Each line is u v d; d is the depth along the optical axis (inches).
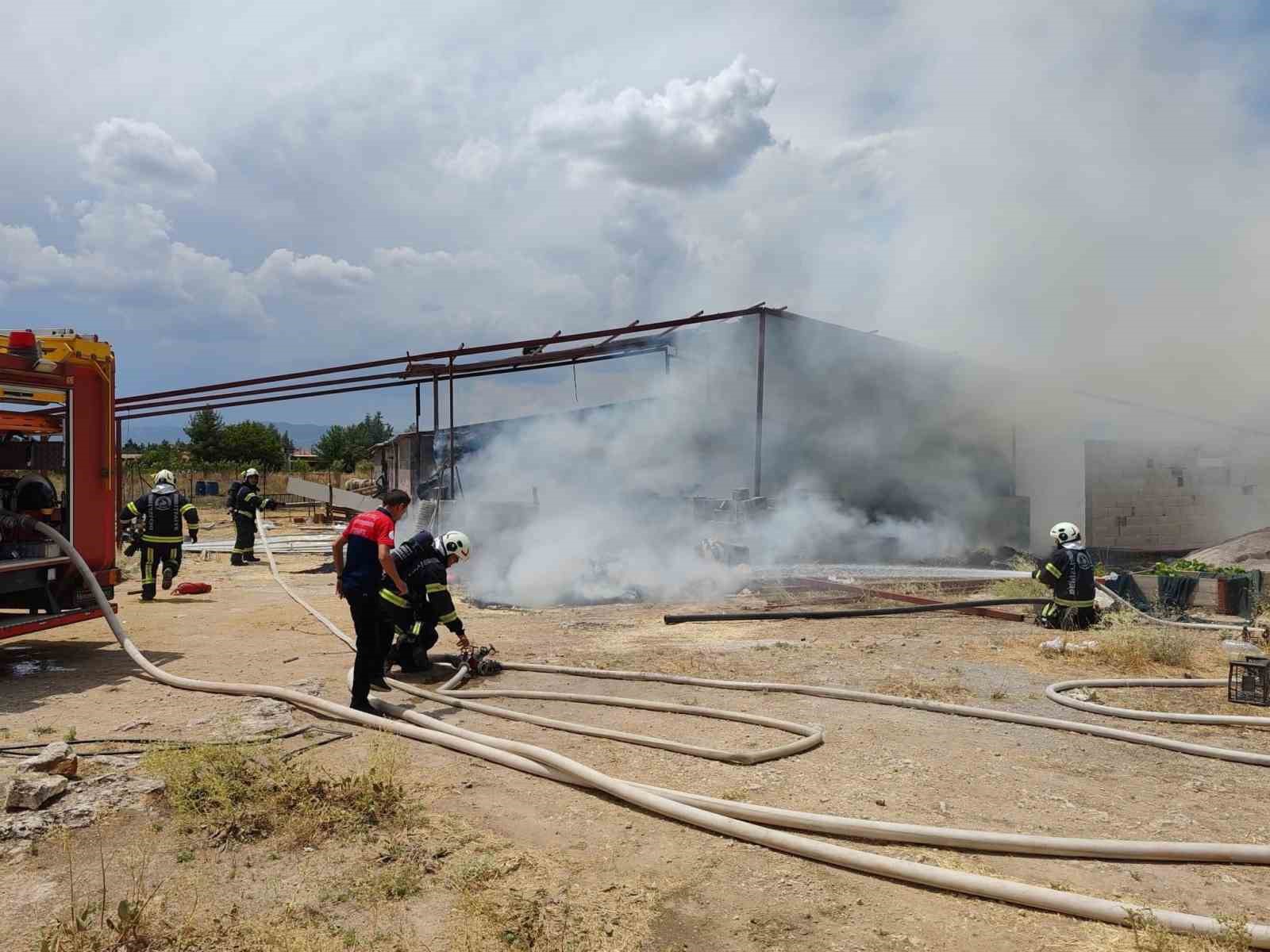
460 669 259.1
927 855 132.7
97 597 269.7
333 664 275.4
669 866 130.9
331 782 159.9
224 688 234.7
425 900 119.4
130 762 172.4
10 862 128.1
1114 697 229.3
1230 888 122.7
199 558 665.6
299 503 1353.3
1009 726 203.8
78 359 280.8
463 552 268.7
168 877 124.8
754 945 108.3
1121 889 122.0
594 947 107.4
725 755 177.0
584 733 196.2
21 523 263.0
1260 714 212.7
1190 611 358.3
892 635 318.3
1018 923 113.0
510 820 148.6
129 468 1433.3
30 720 210.1
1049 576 322.7
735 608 383.6
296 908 115.9
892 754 182.2
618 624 352.5
